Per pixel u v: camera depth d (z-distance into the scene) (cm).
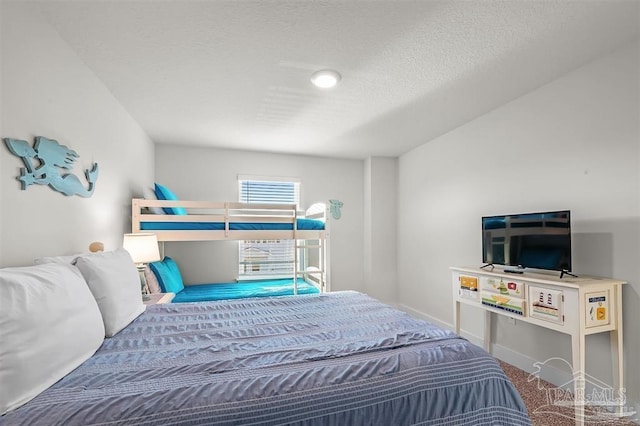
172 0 148
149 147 370
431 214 383
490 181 294
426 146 393
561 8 156
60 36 174
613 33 178
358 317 183
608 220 201
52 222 164
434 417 112
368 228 467
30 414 84
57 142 167
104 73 217
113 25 167
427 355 128
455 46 189
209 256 419
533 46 190
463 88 246
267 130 346
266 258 450
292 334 154
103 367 113
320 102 271
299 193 461
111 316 146
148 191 364
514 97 263
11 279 96
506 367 265
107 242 240
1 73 130
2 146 130
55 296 107
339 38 180
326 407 101
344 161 480
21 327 91
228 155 429
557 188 233
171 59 201
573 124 221
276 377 108
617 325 188
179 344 139
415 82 235
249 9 156
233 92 251
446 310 356
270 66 211
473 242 317
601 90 204
